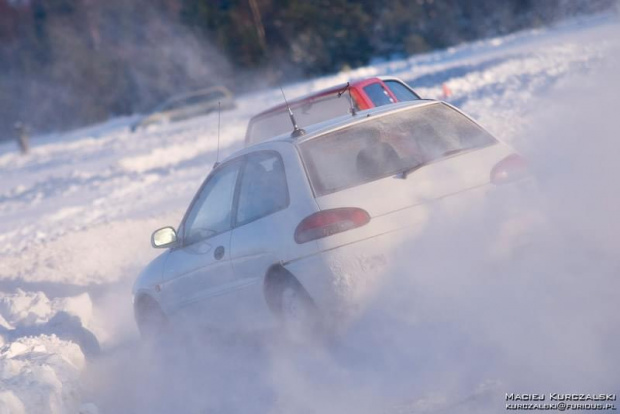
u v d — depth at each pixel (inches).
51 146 6870.1
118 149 5211.6
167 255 1205.1
